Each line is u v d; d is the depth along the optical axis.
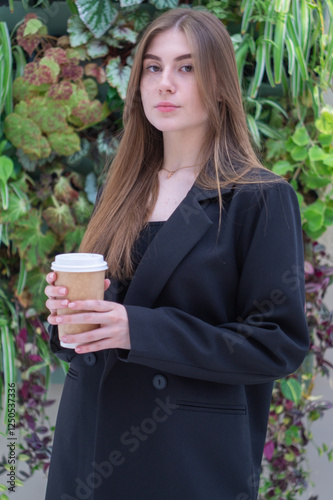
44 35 1.65
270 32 1.64
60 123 1.64
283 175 1.69
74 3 1.64
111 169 1.23
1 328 1.68
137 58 1.02
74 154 1.71
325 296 1.87
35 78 1.62
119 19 1.65
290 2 1.63
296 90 1.65
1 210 1.65
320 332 1.75
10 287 1.78
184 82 0.97
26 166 1.71
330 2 1.63
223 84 1.00
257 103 1.66
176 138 1.04
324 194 1.75
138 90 1.05
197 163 1.03
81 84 1.66
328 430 1.86
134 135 1.12
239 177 0.94
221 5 1.67
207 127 1.02
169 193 1.05
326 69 1.66
